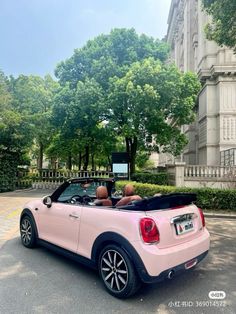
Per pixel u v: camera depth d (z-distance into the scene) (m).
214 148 21.45
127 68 19.19
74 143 24.23
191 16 28.94
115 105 17.53
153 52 21.41
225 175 15.20
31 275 4.18
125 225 3.47
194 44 27.11
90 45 22.39
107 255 3.69
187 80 18.39
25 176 21.28
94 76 19.83
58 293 3.60
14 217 8.82
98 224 3.81
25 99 20.78
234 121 20.59
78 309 3.21
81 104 18.66
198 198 10.13
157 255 3.24
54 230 4.74
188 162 26.61
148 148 20.66
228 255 5.26
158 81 17.17
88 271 4.35
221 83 20.88
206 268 4.56
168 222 3.52
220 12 9.04
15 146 18.39
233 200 9.92
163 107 17.91
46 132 22.94
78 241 4.18
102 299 3.46
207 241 4.08
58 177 21.97
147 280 3.24
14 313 3.11
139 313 3.13
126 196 4.78
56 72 23.12
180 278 4.14
